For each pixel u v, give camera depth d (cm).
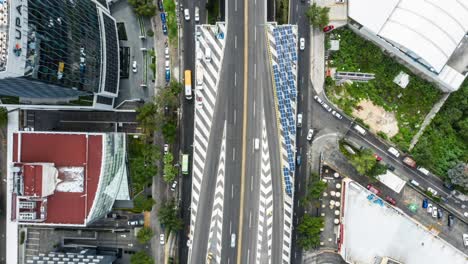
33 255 9669
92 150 8094
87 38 7744
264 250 8894
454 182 9175
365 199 8956
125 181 9219
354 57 9612
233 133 8931
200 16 9381
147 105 8862
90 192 8069
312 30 9388
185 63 9412
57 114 9538
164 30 9319
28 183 7594
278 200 8894
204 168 8956
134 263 8956
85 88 7806
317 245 9262
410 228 8888
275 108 8869
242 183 8931
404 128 9681
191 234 8950
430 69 9256
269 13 9312
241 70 8906
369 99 9681
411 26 8925
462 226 9475
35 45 6194
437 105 9825
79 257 8975
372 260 8925
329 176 9444
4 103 8581
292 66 8775
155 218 9500
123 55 9475
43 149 8131
